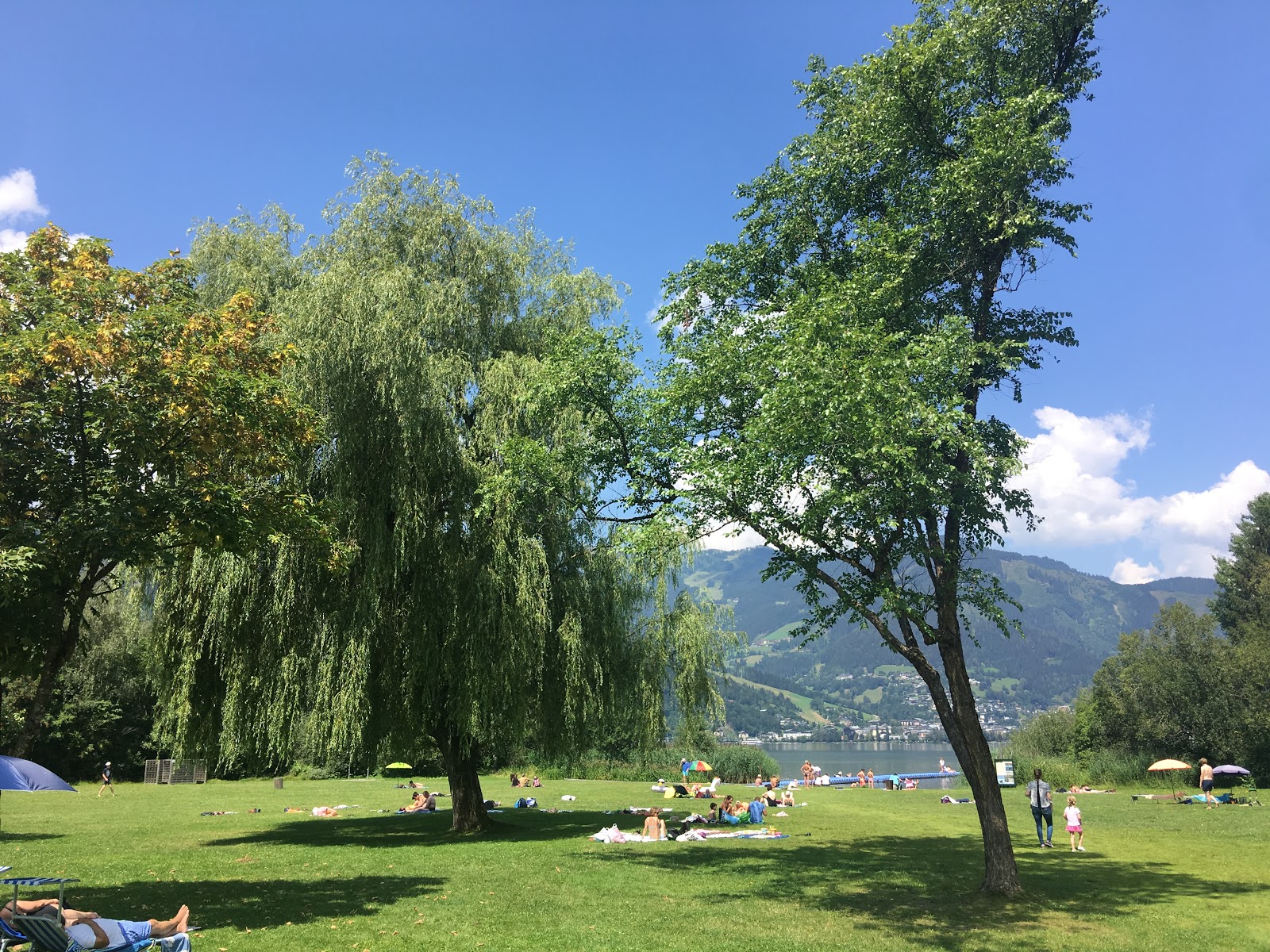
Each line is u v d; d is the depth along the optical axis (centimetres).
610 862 1764
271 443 1291
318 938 1046
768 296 1719
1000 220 1467
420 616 2102
